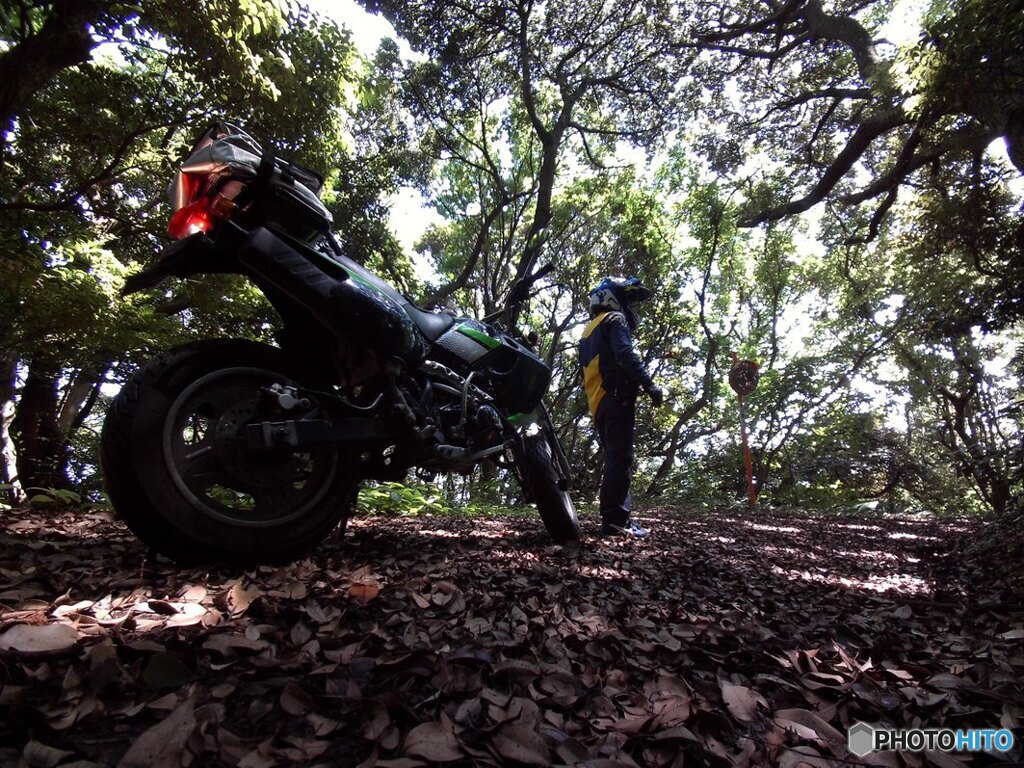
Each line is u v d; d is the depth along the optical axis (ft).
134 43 15.78
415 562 8.42
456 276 70.18
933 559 15.75
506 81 50.93
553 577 8.55
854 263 67.15
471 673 4.37
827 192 47.55
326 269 7.61
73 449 39.24
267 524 7.36
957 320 33.71
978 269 35.73
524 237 64.75
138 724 3.43
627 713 4.22
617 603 7.39
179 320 29.91
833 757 3.89
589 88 51.78
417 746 3.30
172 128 22.25
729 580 10.23
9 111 14.97
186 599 5.56
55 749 3.01
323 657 4.50
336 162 32.07
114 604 5.24
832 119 52.54
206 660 4.19
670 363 68.33
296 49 21.35
